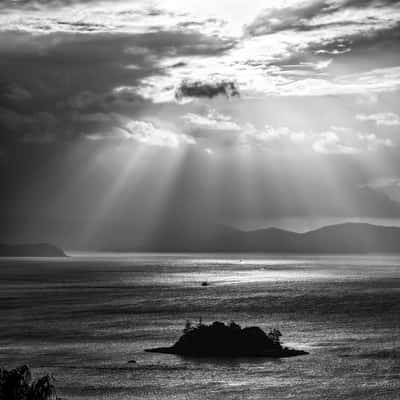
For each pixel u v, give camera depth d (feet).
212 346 385.50
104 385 302.86
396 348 393.91
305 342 420.77
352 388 294.05
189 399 279.08
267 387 297.74
